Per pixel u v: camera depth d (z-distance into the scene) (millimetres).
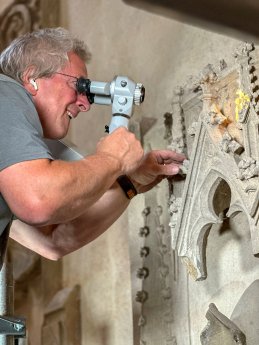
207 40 2164
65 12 3473
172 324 2066
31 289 3248
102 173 1365
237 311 1755
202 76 1840
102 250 2729
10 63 1523
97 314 2697
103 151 1427
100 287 2707
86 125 3047
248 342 1697
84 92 1550
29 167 1263
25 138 1280
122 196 1843
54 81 1517
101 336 2646
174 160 1882
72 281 2943
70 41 1559
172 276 2098
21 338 1632
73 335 2779
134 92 1546
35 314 3170
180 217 1843
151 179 1857
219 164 1718
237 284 1796
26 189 1257
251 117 1642
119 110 1540
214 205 1799
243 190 1623
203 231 1805
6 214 1406
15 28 3871
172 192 1921
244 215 1793
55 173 1279
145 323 2168
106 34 2986
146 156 1829
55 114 1526
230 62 2004
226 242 1860
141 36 2652
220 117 1745
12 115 1298
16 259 3311
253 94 1646
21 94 1369
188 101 1968
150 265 2203
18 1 3875
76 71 1554
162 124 2293
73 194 1305
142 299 2189
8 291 1825
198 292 1966
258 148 1609
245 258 1773
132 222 2352
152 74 2500
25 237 1945
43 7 3645
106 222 1876
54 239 1909
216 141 1735
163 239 2164
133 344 2299
